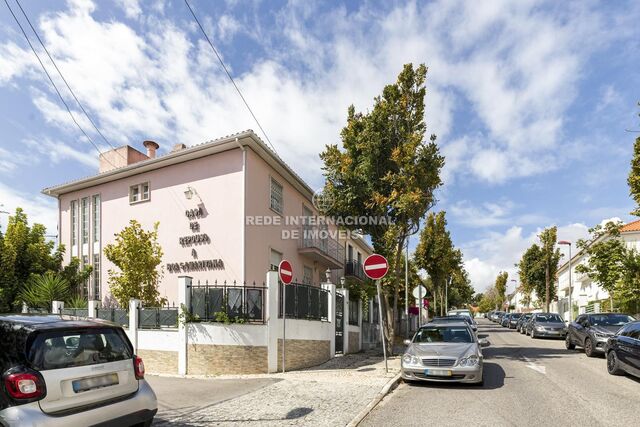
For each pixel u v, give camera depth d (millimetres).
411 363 9102
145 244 14250
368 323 17688
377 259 10914
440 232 34812
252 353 10781
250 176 15250
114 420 4797
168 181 16578
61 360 4523
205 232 15422
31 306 15492
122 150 18594
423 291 23578
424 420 6449
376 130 14328
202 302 11086
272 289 11133
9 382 4148
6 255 16062
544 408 7133
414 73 14633
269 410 6969
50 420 4215
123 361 5133
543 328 23875
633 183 14266
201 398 7844
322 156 14812
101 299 17516
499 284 86688
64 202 19844
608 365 10812
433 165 14000
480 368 8906
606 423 6270
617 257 18406
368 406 7219
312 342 12258
